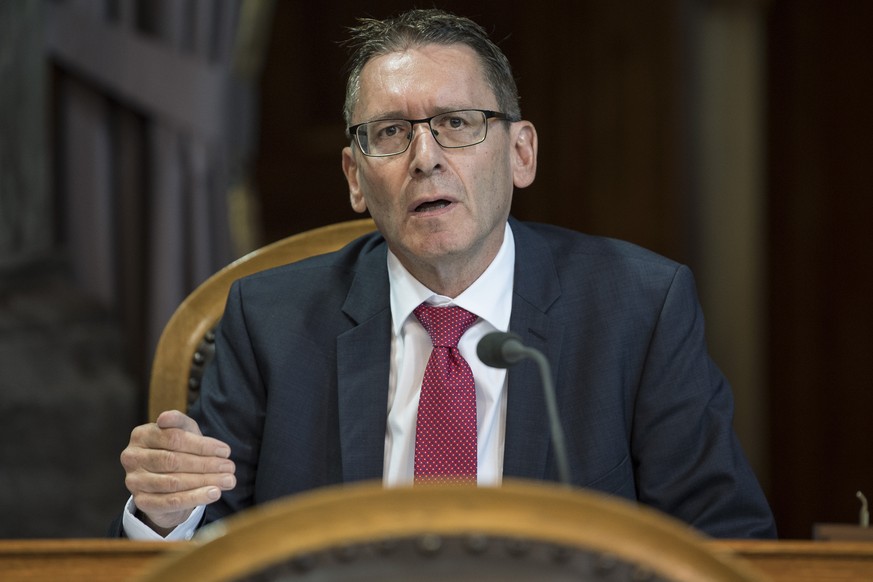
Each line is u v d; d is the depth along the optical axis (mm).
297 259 6129
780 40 13844
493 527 2264
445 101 4914
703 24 13633
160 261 9250
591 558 2285
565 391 5117
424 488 2303
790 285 13969
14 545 3377
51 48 9297
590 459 4973
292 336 5352
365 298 5387
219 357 5484
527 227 5664
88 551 3387
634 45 13406
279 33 13523
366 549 2285
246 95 9586
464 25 5129
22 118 9195
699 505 4984
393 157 4953
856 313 13812
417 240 4906
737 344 13930
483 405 5094
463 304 5160
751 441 14062
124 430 9297
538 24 13672
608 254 5508
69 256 9406
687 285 5379
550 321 5230
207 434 5320
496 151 5012
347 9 13523
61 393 9148
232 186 9531
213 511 5148
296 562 2271
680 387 5141
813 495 14078
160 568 2256
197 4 9367
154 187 9312
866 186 13734
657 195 13375
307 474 5145
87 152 9344
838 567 3379
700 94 13672
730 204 13773
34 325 9180
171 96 9297
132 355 9422
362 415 5117
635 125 13422
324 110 13602
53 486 9148
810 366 14000
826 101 13773
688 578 2283
